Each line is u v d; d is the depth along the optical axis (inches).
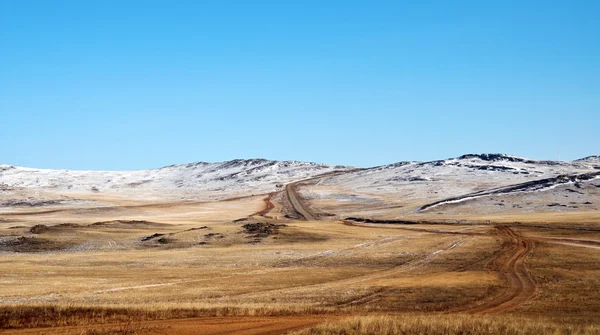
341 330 1098.1
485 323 1155.3
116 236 4042.8
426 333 1081.4
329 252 3334.2
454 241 3713.1
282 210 7357.3
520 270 2468.0
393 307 1680.6
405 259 2987.2
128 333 1122.7
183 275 2541.8
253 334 1127.0
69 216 6609.3
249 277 2449.6
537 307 1625.2
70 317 1279.5
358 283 2220.7
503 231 4340.6
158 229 4562.0
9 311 1269.7
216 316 1381.6
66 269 2748.5
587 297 1754.4
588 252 2999.5
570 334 1075.9
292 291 2021.4
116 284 2256.4
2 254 3385.8
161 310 1411.2
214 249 3577.8
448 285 2073.1
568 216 5305.1
